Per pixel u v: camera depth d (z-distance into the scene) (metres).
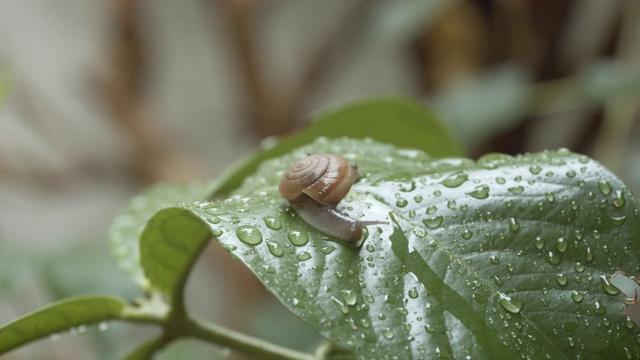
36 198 0.95
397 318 0.27
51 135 0.82
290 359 0.32
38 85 0.91
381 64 0.93
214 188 0.36
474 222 0.29
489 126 0.61
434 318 0.27
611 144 0.61
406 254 0.28
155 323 0.32
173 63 0.98
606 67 0.60
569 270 0.28
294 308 0.27
